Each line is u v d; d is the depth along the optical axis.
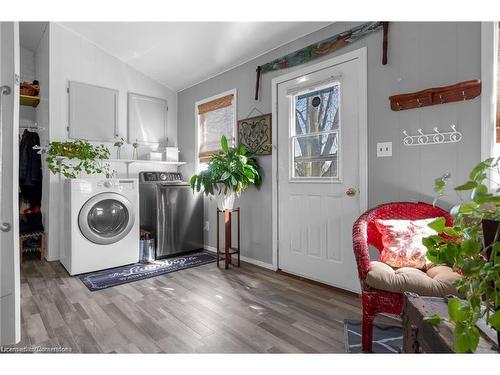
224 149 3.05
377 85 2.19
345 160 2.40
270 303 2.17
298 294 2.34
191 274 2.84
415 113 2.01
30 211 3.49
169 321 1.89
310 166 2.69
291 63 2.76
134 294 2.33
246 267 3.08
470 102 1.78
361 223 1.81
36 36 3.46
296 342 1.65
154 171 4.05
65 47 3.31
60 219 3.26
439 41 1.89
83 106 3.46
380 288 1.49
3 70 1.16
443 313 0.89
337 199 2.46
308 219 2.68
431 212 1.86
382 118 2.17
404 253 1.70
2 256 1.18
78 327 1.81
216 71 3.62
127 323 1.86
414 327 0.93
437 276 1.48
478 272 0.58
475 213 0.63
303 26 2.57
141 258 3.24
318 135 2.62
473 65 1.76
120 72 3.79
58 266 3.04
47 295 2.29
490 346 0.77
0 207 1.17
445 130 1.88
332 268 2.50
